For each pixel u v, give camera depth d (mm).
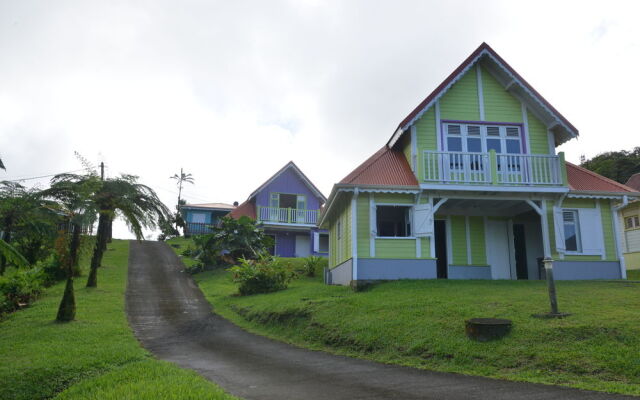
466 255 18547
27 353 9727
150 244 39438
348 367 8766
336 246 20094
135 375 7984
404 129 17297
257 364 9250
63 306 13453
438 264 18625
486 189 16391
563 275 16750
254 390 7344
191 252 31562
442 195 16688
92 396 7004
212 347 11086
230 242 26688
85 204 16781
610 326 8773
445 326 9961
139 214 19953
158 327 13789
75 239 17078
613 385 6871
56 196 17562
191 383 7363
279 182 36625
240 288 19047
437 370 8266
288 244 36281
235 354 10266
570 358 7871
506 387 7074
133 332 12898
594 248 17172
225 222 27297
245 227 27172
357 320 11320
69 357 9227
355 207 16453
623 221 27984
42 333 11734
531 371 7723
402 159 18344
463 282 15172
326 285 19031
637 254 26453
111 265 26750
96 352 9695
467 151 17734
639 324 8789
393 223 19203
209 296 19688
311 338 11297
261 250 27359
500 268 18672
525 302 11148
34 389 7828
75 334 11586
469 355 8570
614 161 50375
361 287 15633
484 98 18234
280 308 13938
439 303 11703
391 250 16281
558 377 7395
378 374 8156
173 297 19234
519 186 16578
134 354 9664
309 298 14789
